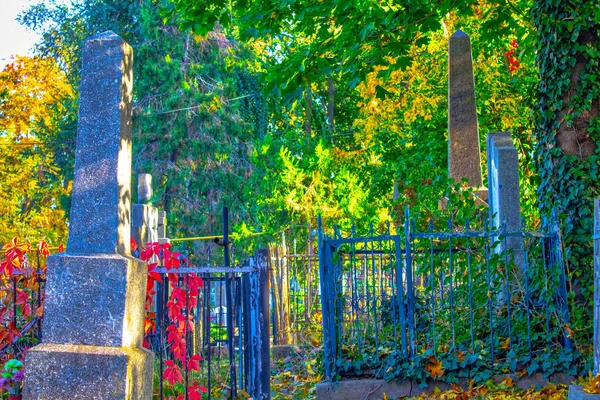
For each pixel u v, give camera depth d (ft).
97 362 20.17
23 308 25.05
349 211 68.64
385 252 34.42
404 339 31.30
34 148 137.59
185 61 122.72
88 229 21.22
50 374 20.24
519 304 32.71
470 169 50.31
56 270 20.83
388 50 42.34
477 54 78.48
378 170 90.68
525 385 30.22
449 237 31.89
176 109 117.80
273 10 41.24
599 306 24.72
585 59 33.55
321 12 39.91
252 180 109.81
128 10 130.52
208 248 116.88
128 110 22.21
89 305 20.67
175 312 24.80
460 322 33.17
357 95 139.85
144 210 43.96
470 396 29.40
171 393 26.99
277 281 45.93
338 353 32.24
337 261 32.37
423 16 41.04
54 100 128.67
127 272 20.75
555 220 32.17
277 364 41.50
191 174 117.50
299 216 70.08
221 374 31.94
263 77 42.93
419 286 39.40
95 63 21.71
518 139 76.07
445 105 80.64
